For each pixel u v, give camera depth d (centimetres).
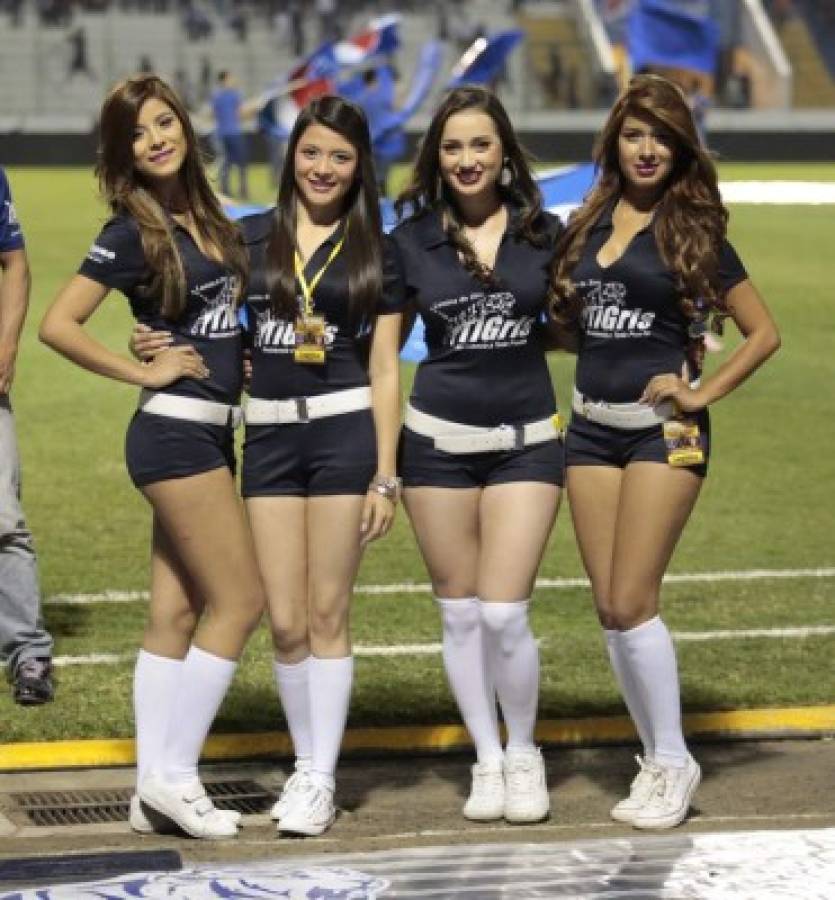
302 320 615
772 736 739
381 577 1019
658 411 623
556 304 629
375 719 750
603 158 629
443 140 624
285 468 627
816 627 915
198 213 620
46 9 5897
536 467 633
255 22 6019
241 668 834
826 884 554
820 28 6138
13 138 4869
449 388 632
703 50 3316
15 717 751
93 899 534
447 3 6069
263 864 572
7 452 779
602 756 720
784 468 1338
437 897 541
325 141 611
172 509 616
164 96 612
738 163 4941
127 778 694
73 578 1014
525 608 633
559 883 554
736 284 630
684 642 884
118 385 1639
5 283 777
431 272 629
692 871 564
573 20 6006
